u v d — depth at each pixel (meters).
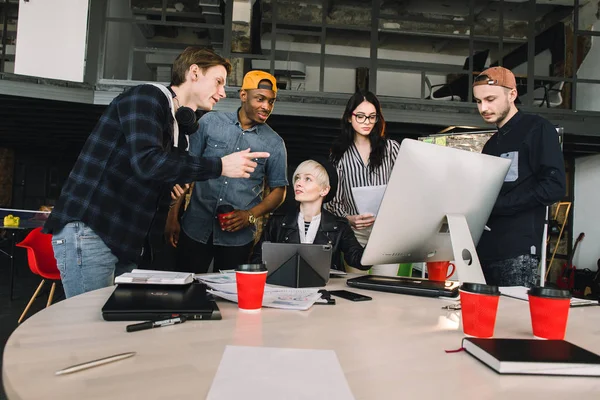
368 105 2.10
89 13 5.86
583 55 8.16
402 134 7.11
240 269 0.93
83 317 0.83
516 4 9.41
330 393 0.48
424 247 1.30
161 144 1.28
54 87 5.61
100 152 1.35
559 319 0.78
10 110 6.46
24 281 5.85
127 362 0.57
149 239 1.58
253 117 2.36
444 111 6.17
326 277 1.34
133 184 1.38
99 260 1.37
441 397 0.49
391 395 0.49
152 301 0.88
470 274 1.23
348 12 10.38
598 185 7.78
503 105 1.89
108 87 5.91
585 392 0.52
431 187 1.19
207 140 2.40
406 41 11.13
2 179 9.80
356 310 0.99
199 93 1.47
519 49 9.91
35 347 0.63
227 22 6.30
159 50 6.09
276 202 2.45
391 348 0.69
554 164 1.72
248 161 1.31
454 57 11.77
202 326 0.79
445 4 9.80
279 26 10.40
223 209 2.18
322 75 6.19
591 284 6.86
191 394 0.47
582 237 7.65
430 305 1.09
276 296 1.10
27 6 5.63
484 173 1.28
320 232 1.88
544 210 1.84
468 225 1.32
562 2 8.72
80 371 0.53
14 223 4.52
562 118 6.27
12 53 9.53
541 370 0.57
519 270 1.79
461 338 0.76
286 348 0.64
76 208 1.34
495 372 0.58
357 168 2.22
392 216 1.19
